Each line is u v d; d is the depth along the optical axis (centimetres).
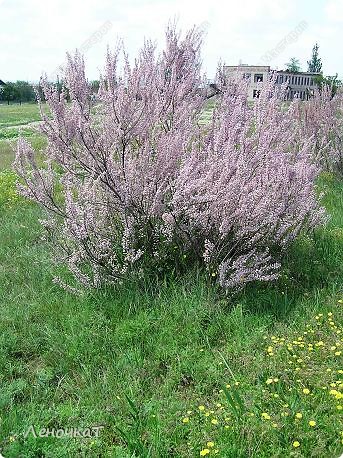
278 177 485
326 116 948
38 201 466
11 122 2547
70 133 442
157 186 473
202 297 449
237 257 480
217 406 334
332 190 820
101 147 441
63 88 459
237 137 505
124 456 302
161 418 332
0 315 457
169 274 487
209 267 468
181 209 444
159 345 402
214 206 448
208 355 392
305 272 518
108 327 429
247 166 462
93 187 468
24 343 421
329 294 480
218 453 296
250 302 459
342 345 383
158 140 494
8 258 582
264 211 449
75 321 432
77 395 362
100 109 475
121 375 375
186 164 451
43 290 497
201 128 559
